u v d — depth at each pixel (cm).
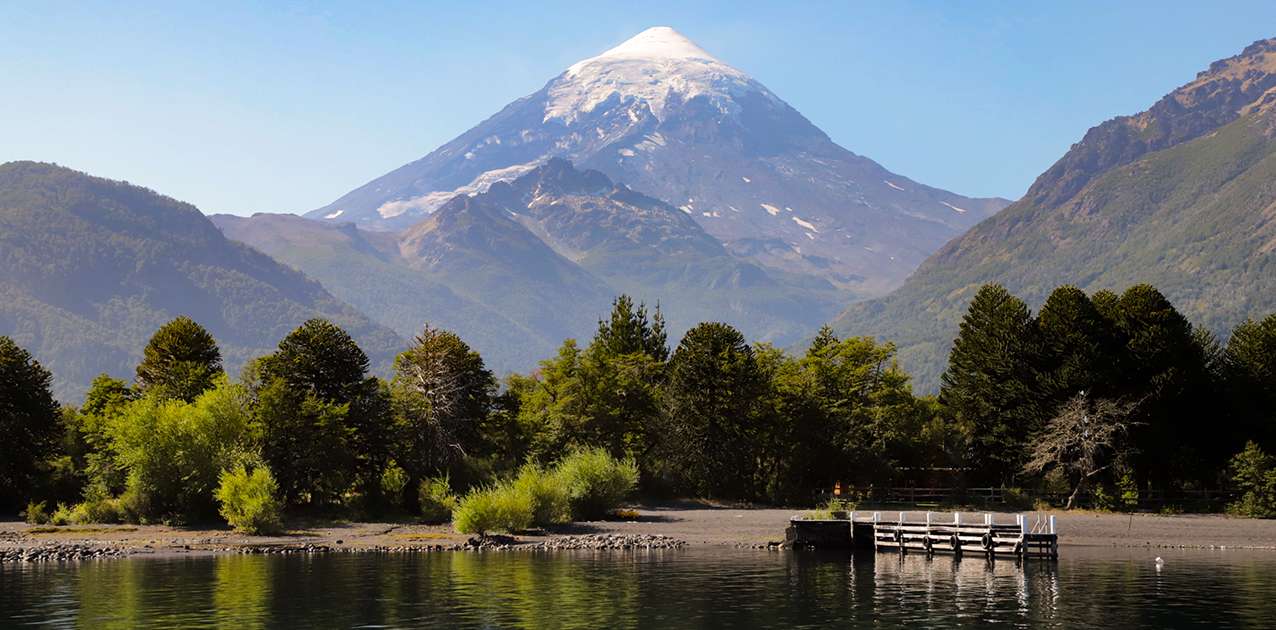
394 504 10769
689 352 13038
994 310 13125
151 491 9538
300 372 10625
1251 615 5300
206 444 9562
